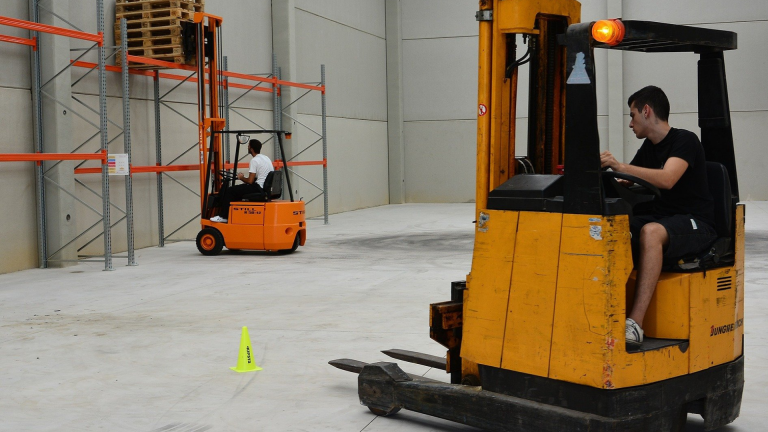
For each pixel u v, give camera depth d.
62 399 4.95
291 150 18.16
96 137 12.23
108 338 6.59
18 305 8.10
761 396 4.81
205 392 5.08
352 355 5.94
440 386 4.22
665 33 3.66
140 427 4.41
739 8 21.45
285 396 4.98
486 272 3.97
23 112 10.73
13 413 4.68
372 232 15.82
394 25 24.28
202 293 8.76
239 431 4.33
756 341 6.14
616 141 22.22
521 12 3.93
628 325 3.62
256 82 17.23
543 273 3.71
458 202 24.36
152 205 13.77
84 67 11.85
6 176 10.45
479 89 4.09
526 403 3.80
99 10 10.55
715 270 3.94
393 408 4.48
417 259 11.55
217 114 12.77
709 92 4.28
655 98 4.00
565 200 3.63
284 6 17.86
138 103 13.25
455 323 4.33
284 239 12.06
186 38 12.60
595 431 3.53
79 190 11.88
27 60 10.79
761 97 21.42
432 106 24.41
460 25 23.95
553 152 4.39
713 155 4.35
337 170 21.06
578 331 3.58
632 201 3.93
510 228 3.86
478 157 4.11
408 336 6.50
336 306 7.88
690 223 3.84
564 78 4.38
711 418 3.98
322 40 20.05
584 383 3.57
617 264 3.50
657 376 3.65
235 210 12.14
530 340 3.78
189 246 13.59
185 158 14.65
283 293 8.70
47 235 11.04
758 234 13.83
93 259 11.48
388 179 24.81
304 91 18.94
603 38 3.45
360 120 22.58
